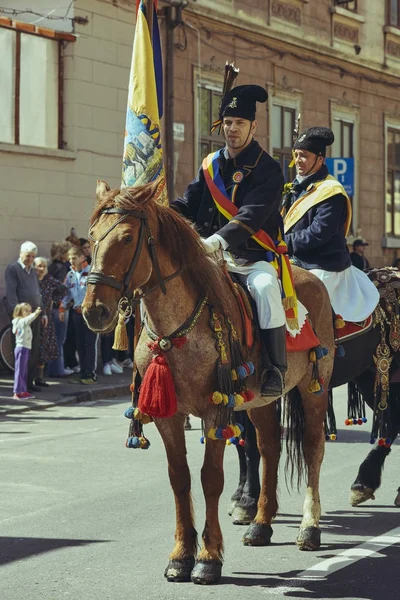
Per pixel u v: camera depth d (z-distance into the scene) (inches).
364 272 339.0
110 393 587.2
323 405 277.3
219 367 226.8
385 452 320.2
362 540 271.1
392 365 323.6
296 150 317.7
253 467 292.5
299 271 285.9
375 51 1060.5
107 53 735.1
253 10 878.4
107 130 737.6
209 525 231.9
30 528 281.3
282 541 270.7
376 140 1072.2
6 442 426.3
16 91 669.9
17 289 584.1
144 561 248.2
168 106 789.2
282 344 250.2
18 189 669.9
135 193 216.5
